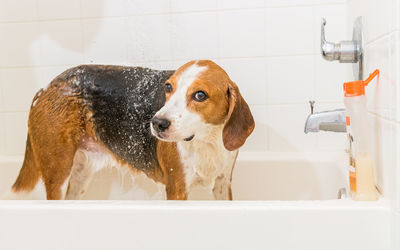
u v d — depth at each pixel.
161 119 0.94
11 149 1.35
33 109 1.08
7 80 1.32
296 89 1.24
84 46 1.28
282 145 1.26
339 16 1.21
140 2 1.24
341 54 0.81
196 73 0.97
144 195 1.11
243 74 1.25
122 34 1.26
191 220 0.56
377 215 0.54
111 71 1.08
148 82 1.06
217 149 1.01
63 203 0.60
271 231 0.55
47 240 0.59
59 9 1.28
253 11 1.23
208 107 0.97
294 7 1.22
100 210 0.57
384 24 0.59
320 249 0.55
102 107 1.06
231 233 0.56
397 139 0.52
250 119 1.00
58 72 1.30
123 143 1.06
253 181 1.19
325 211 0.55
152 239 0.57
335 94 1.23
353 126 0.61
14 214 0.59
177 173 1.02
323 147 1.25
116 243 0.57
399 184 0.51
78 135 1.07
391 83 0.54
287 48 1.23
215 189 1.05
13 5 1.30
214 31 1.24
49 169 1.07
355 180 0.60
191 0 1.23
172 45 1.24
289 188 1.18
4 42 1.31
